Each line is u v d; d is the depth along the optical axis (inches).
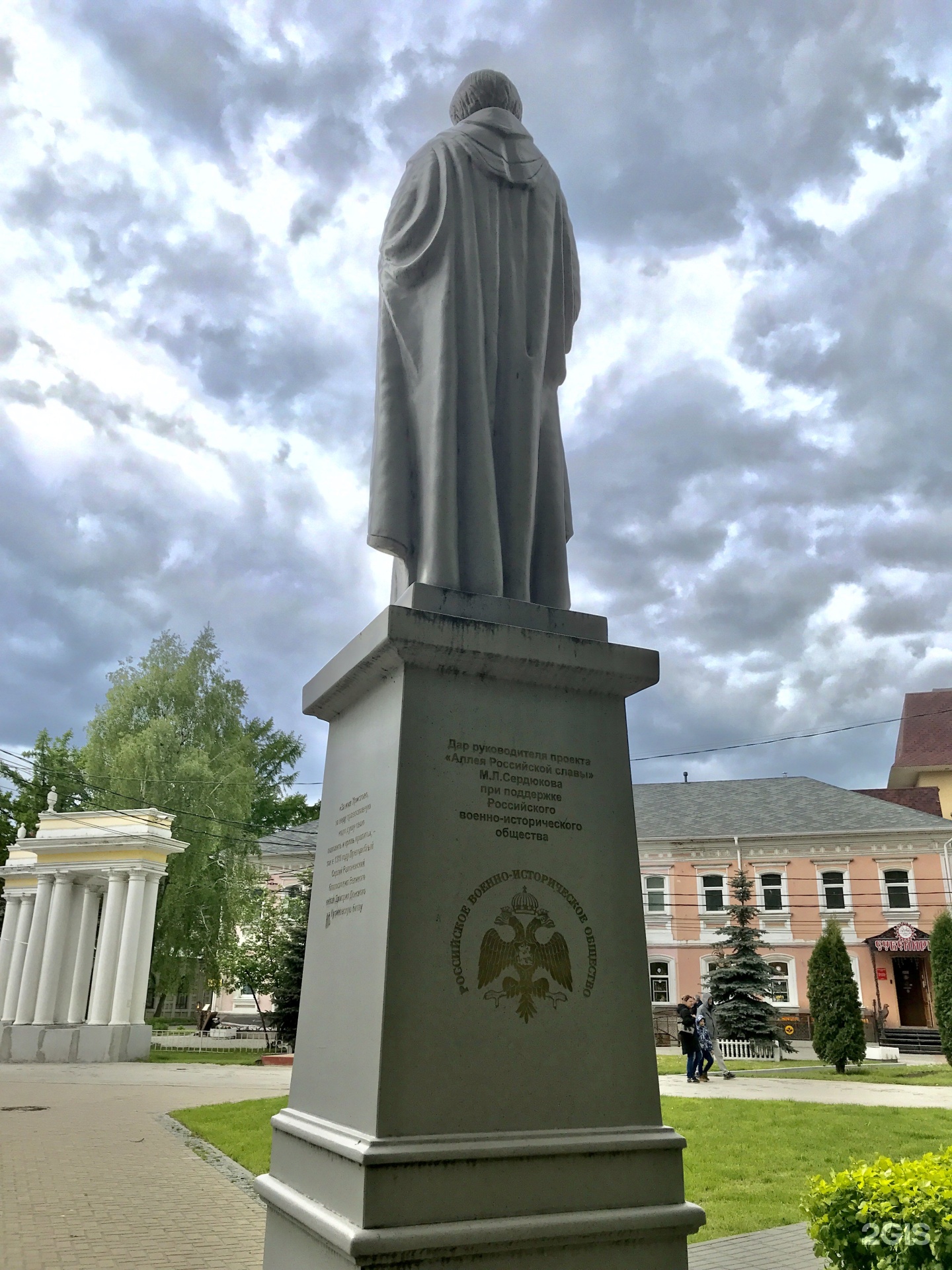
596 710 179.0
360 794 173.5
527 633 173.3
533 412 215.9
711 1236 264.5
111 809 1333.7
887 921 1536.7
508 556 207.0
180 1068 916.6
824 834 1596.9
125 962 1002.7
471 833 160.2
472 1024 148.9
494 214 221.5
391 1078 140.6
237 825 1382.9
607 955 163.8
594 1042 156.9
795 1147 403.2
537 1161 142.0
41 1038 979.3
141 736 1382.9
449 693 167.5
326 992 169.0
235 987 1357.0
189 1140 470.3
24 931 1203.2
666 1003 1574.8
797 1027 1413.6
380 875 155.6
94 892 1111.6
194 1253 260.5
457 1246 130.6
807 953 1550.2
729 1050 1115.9
